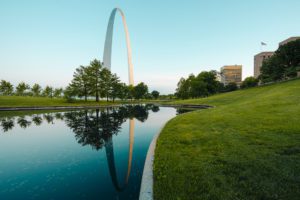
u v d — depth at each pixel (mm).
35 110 31609
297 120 10023
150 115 25531
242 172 4492
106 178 6027
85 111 31578
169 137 8281
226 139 7414
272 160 5090
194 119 13602
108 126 16109
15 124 17188
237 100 33250
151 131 13797
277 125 9227
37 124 17172
